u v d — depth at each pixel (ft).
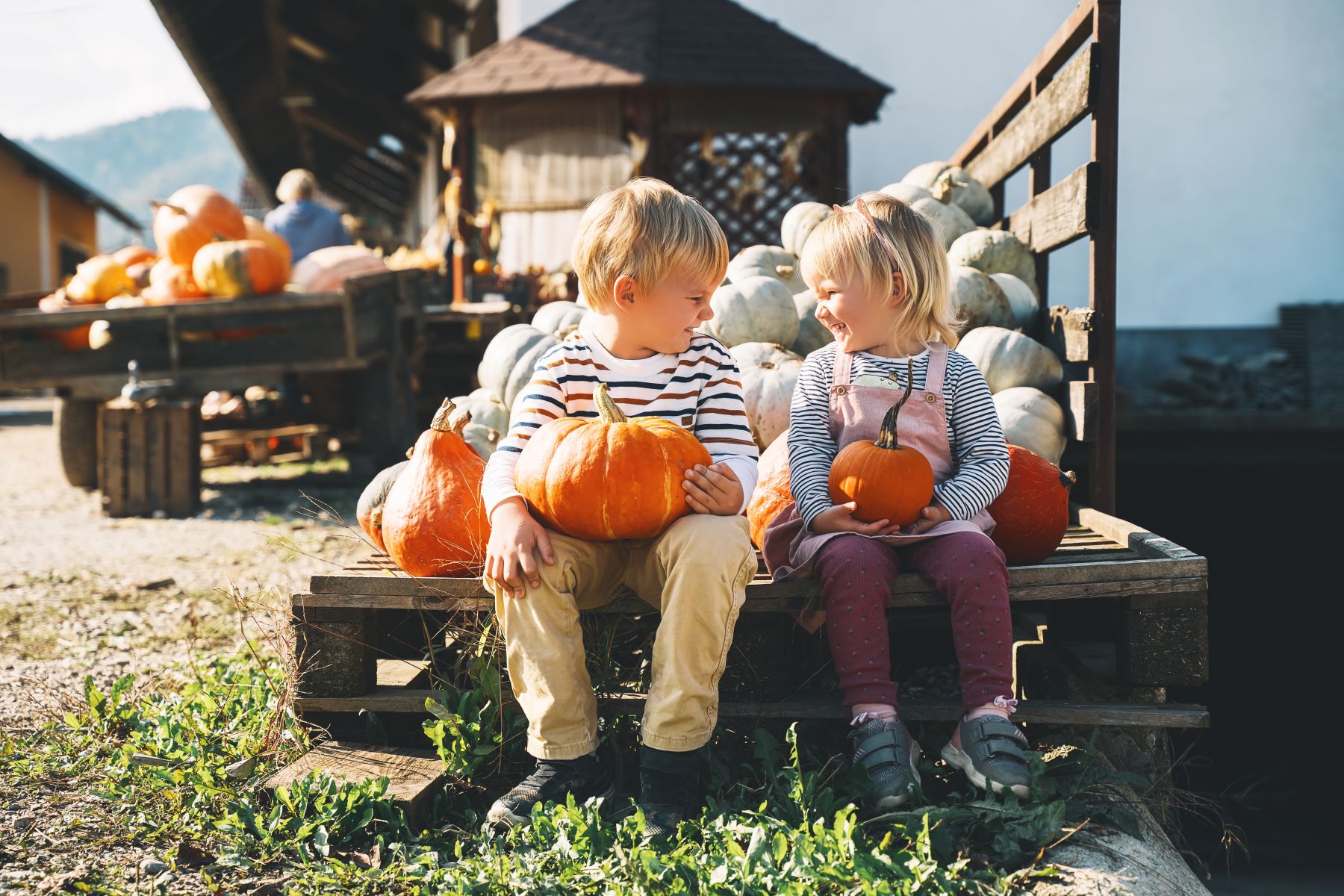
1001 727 6.53
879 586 6.89
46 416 48.08
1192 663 7.12
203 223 20.57
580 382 7.27
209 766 7.30
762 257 13.00
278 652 8.05
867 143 29.22
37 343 19.71
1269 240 26.08
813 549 7.13
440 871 6.09
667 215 6.91
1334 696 15.57
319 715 7.74
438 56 40.93
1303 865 10.65
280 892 6.05
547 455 6.76
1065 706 7.09
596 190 28.60
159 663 10.30
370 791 6.74
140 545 16.25
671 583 6.54
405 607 7.42
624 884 5.76
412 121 51.03
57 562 15.01
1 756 7.82
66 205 81.71
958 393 7.72
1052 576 7.13
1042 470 7.92
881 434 7.25
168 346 19.45
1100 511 10.00
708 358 7.47
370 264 22.26
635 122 28.30
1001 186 14.76
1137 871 6.07
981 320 11.57
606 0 30.37
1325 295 25.99
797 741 7.39
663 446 6.67
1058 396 11.18
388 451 20.42
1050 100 11.22
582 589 6.98
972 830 6.41
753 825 6.35
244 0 41.96
